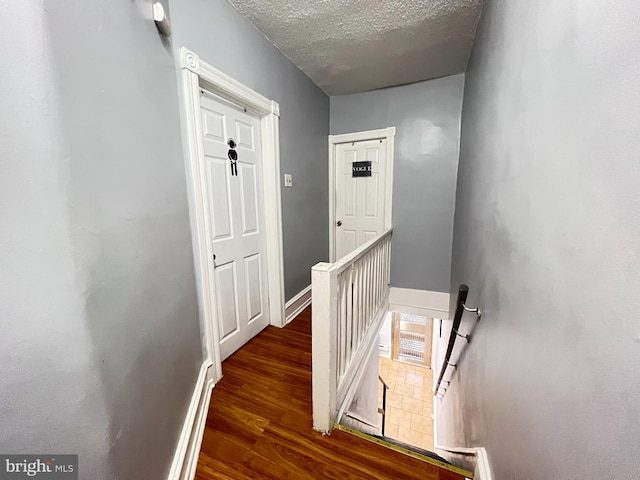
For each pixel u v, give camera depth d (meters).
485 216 1.37
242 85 1.83
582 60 0.52
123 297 0.85
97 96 0.77
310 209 2.98
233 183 1.97
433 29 1.97
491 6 1.41
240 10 1.77
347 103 3.24
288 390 1.69
